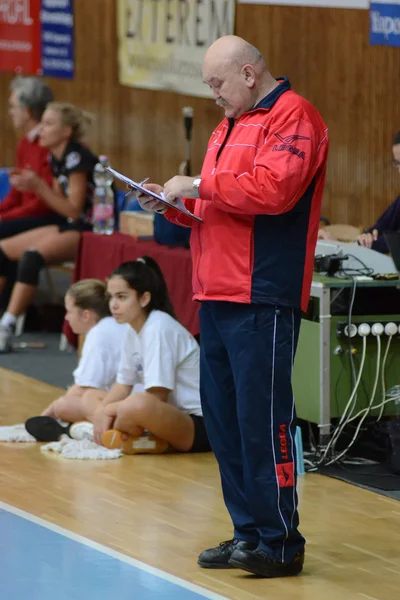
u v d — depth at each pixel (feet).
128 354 39.65
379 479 36.06
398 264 38.01
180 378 39.45
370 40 56.39
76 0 79.15
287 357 26.45
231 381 27.22
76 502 33.24
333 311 38.27
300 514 32.48
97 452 38.55
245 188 25.08
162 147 73.92
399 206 44.16
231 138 26.35
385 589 26.55
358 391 38.68
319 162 25.91
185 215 27.48
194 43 63.62
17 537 29.63
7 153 90.89
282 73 62.13
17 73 88.38
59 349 58.34
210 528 30.86
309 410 38.78
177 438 38.96
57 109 59.26
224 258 26.13
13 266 63.10
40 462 37.88
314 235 26.53
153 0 66.54
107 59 77.92
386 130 57.36
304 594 26.07
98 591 25.63
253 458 26.45
